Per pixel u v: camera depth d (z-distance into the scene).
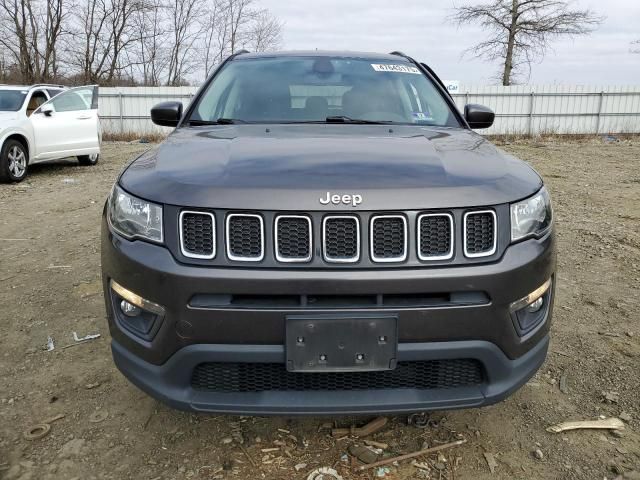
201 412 1.90
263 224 1.80
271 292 1.79
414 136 2.55
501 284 1.87
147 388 1.98
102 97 23.83
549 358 3.00
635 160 13.71
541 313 2.10
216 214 1.81
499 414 2.49
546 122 24.89
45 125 9.77
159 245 1.89
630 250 4.98
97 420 2.44
